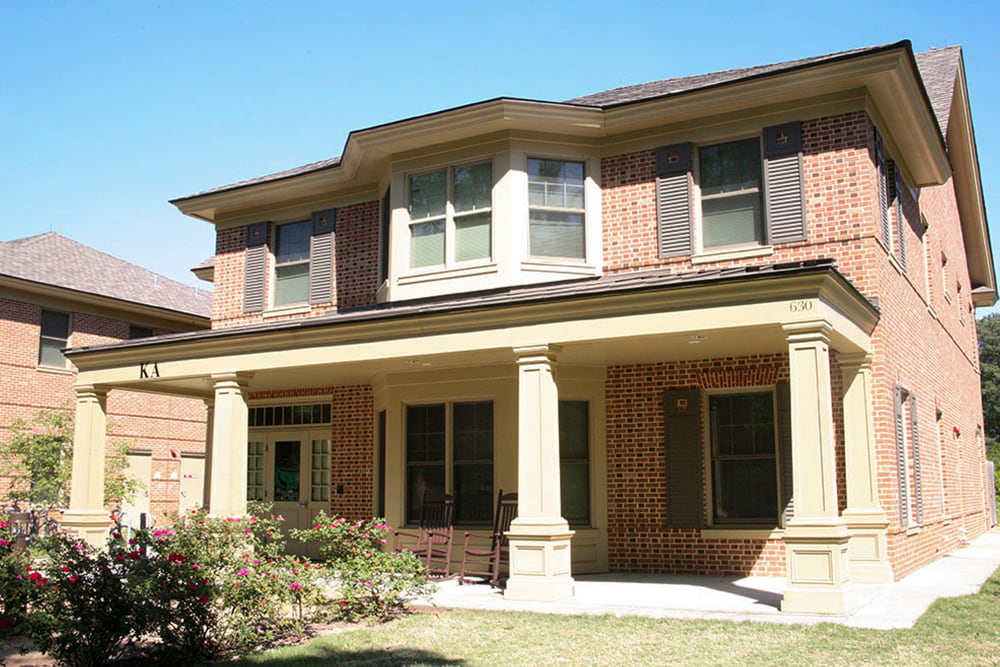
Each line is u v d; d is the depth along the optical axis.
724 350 12.57
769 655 7.52
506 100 13.62
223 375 13.72
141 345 14.50
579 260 14.09
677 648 7.88
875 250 12.18
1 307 22.27
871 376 12.19
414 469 14.62
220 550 9.25
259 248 17.67
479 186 14.39
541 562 10.70
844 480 12.13
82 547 8.52
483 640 8.51
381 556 10.47
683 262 13.42
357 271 16.45
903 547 12.51
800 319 9.66
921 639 8.06
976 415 25.08
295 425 17.39
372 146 14.87
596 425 13.84
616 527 13.63
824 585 9.24
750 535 12.75
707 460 13.28
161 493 25.62
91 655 7.91
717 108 13.34
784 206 12.84
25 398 22.58
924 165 15.45
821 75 12.40
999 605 9.84
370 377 15.66
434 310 11.81
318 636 9.09
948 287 19.81
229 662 7.95
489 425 14.12
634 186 14.07
